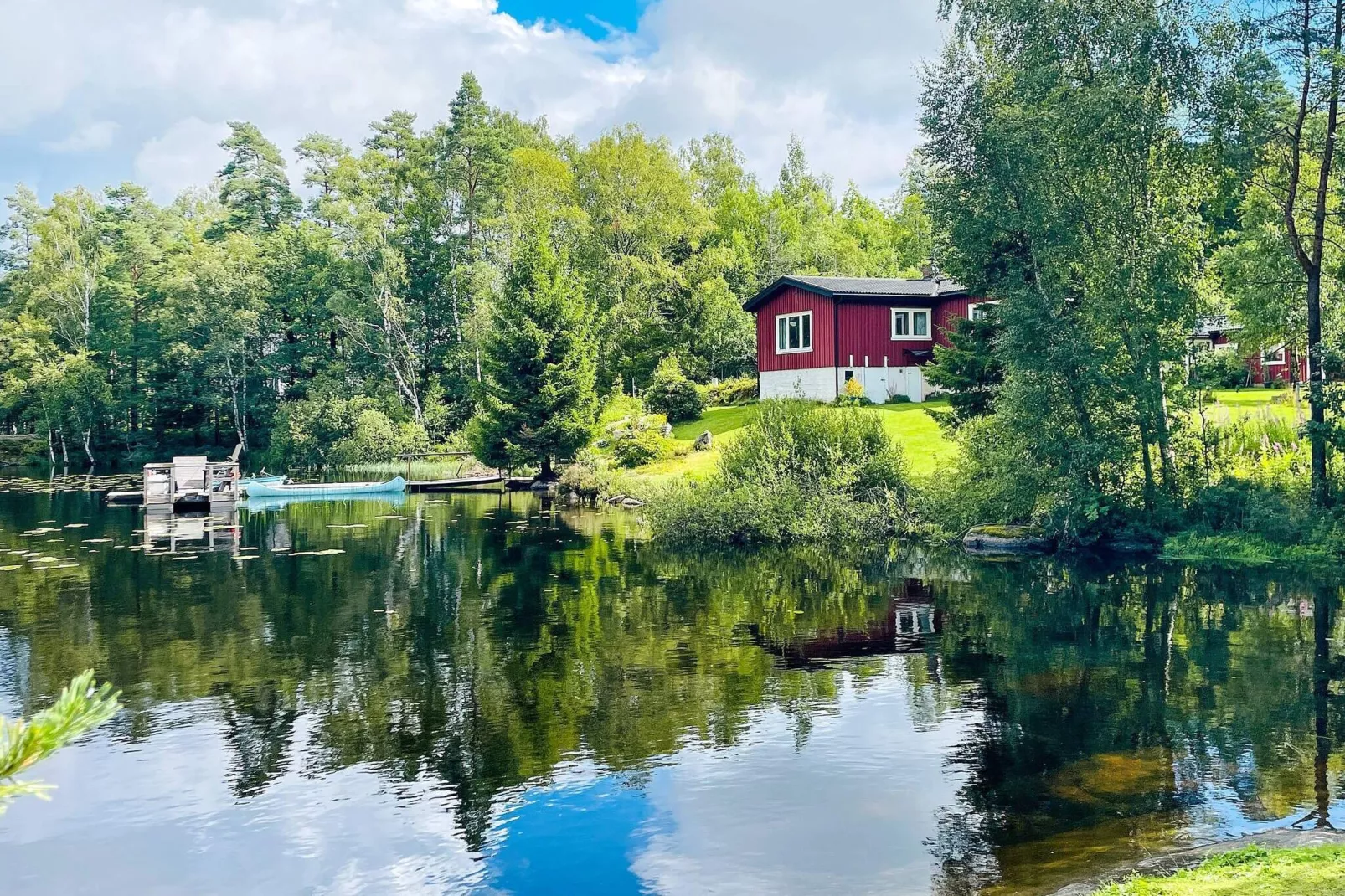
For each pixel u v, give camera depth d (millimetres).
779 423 28406
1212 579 19797
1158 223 23344
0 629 16547
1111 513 24125
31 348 62312
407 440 51969
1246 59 21547
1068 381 23188
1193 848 7777
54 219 65188
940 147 24281
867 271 79938
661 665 14055
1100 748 10422
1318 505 22688
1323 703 11766
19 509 35969
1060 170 23234
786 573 21625
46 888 7949
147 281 64688
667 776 9938
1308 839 7668
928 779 9703
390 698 12672
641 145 56438
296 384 60312
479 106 58219
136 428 65688
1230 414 29391
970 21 24344
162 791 9820
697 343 54625
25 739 2711
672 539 26484
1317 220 22688
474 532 28719
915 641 15227
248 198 69938
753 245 73125
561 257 48469
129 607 18219
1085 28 23141
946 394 35438
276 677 13609
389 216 56812
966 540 25016
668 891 7621
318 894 7797
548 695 12695
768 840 8445
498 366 41781
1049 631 15727
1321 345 22188
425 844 8578
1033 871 7637
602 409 45938
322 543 26578
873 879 7652
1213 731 10852
